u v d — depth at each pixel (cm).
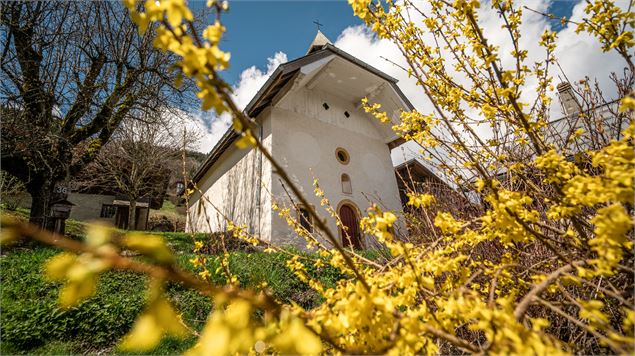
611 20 166
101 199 2028
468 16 168
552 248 136
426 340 112
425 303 115
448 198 336
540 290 110
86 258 50
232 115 84
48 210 812
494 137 246
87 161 934
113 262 52
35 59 813
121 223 1988
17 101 751
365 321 94
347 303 93
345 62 1108
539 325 91
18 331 375
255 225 984
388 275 131
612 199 114
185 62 78
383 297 97
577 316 191
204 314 443
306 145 1098
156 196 2208
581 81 227
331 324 92
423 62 219
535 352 86
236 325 65
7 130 702
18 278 513
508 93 156
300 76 954
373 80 1214
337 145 1198
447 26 219
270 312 77
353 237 1059
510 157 229
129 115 1004
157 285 56
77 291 46
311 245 246
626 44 163
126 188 1773
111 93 978
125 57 967
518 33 198
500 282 174
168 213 2666
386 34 205
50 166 826
